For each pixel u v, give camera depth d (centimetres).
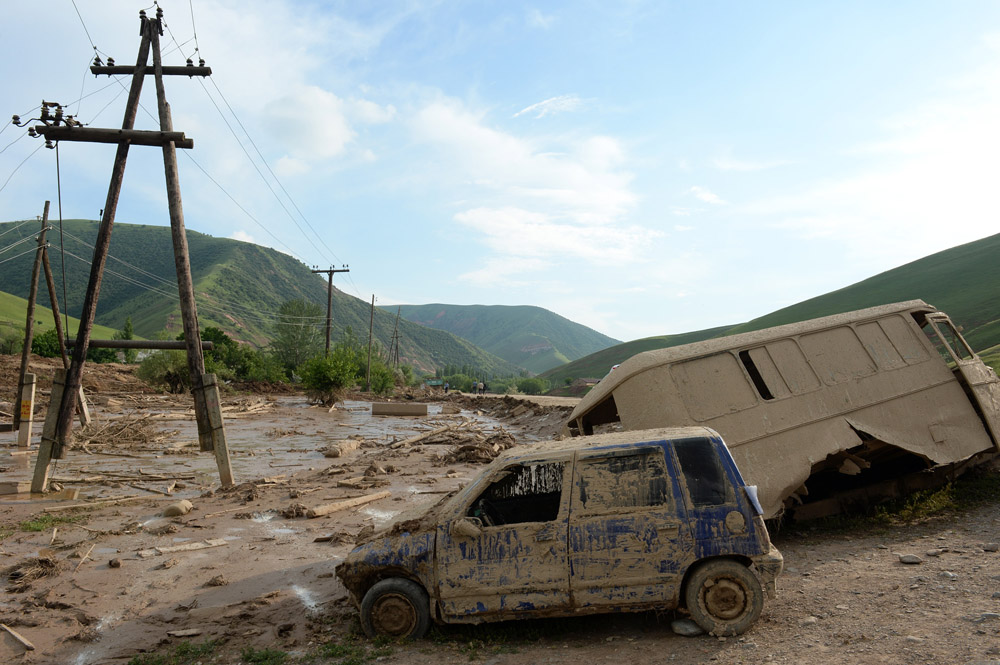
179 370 4909
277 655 517
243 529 1031
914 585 548
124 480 1542
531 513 551
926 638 434
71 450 2147
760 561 491
